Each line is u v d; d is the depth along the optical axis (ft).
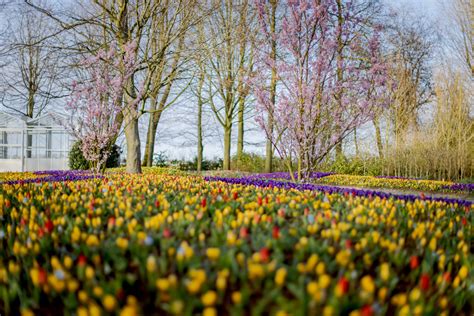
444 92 61.36
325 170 74.08
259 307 6.02
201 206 12.89
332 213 12.20
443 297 7.93
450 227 11.96
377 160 68.49
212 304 6.43
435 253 9.36
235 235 9.00
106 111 37.29
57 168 68.49
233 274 7.05
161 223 9.92
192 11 43.57
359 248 8.81
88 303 6.63
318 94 27.86
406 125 69.05
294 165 74.90
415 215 13.47
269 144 74.18
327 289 6.86
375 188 48.83
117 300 6.60
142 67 40.81
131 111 42.96
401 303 6.61
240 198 14.87
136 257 7.79
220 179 29.14
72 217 12.04
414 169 62.18
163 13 41.86
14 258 9.53
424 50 84.89
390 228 11.17
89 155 37.86
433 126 62.54
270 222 10.63
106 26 42.16
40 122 69.72
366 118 28.58
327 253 8.36
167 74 46.80
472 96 66.23
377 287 7.38
